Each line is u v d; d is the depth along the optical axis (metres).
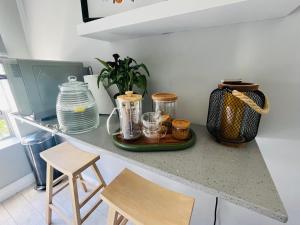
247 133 0.62
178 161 0.57
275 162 0.72
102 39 0.96
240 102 0.58
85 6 0.78
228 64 0.72
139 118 0.72
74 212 1.06
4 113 1.59
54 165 1.10
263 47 0.63
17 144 1.60
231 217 0.93
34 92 0.96
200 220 1.05
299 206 0.74
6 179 1.56
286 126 0.66
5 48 1.42
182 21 0.60
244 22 0.64
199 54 0.77
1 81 1.34
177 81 0.86
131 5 0.69
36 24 1.42
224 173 0.51
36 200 1.53
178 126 0.66
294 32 0.57
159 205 0.77
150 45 0.89
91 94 0.92
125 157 0.61
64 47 1.31
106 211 1.37
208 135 0.75
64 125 0.84
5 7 1.41
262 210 0.39
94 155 1.21
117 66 0.84
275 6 0.47
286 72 0.62
